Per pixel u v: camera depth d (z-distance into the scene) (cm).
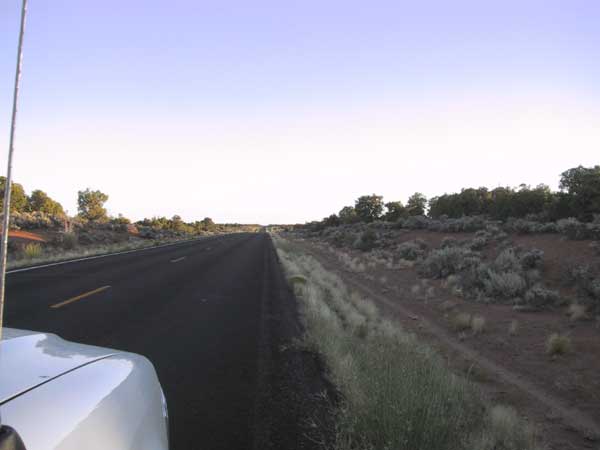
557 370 851
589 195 2512
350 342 744
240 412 476
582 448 564
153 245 4025
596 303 1223
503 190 4253
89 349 260
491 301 1497
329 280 2019
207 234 9031
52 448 147
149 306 1066
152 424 217
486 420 546
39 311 931
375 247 3803
